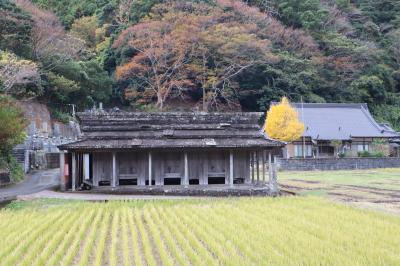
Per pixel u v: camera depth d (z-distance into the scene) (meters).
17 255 12.33
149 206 22.28
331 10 86.75
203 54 65.75
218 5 72.94
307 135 59.88
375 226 16.19
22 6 59.34
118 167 30.12
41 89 55.31
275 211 19.98
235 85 68.19
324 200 24.05
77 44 64.44
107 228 16.45
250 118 32.00
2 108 30.77
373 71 82.94
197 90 71.50
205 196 27.31
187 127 30.73
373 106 81.00
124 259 11.84
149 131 30.44
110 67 74.81
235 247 13.32
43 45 58.06
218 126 30.98
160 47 63.66
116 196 26.25
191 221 17.53
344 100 79.50
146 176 30.27
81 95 64.94
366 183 35.81
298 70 74.06
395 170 52.22
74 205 22.25
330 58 78.12
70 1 85.62
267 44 67.44
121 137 29.48
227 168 30.77
